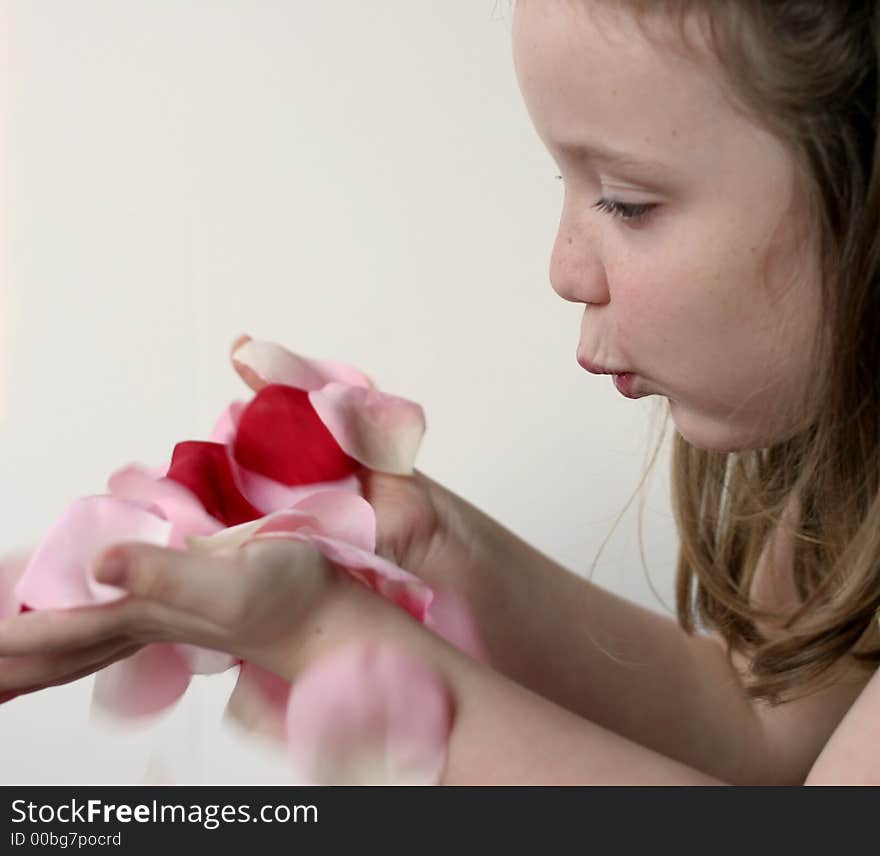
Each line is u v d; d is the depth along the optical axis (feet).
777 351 3.13
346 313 6.64
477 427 6.42
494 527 4.33
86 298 6.72
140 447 6.38
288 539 2.95
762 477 4.47
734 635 4.63
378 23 7.03
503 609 4.21
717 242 3.00
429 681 2.93
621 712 4.36
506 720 2.95
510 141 6.88
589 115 2.99
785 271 3.04
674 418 3.43
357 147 6.89
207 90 6.99
